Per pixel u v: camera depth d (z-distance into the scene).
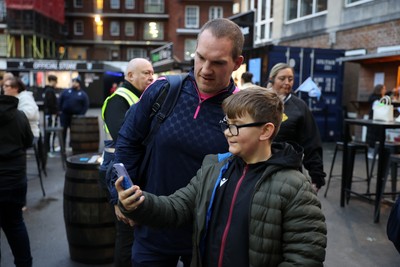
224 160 1.60
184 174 1.80
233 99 1.45
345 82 11.73
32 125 5.54
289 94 3.32
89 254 3.36
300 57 10.59
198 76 1.71
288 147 1.46
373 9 10.53
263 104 1.42
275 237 1.35
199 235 1.54
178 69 14.95
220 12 35.88
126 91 2.80
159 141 1.81
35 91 26.03
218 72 1.67
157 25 37.78
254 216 1.38
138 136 1.91
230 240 1.43
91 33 38.50
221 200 1.51
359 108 10.40
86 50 39.03
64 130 9.14
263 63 10.32
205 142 1.77
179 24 36.38
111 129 2.66
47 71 28.38
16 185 2.93
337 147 5.73
